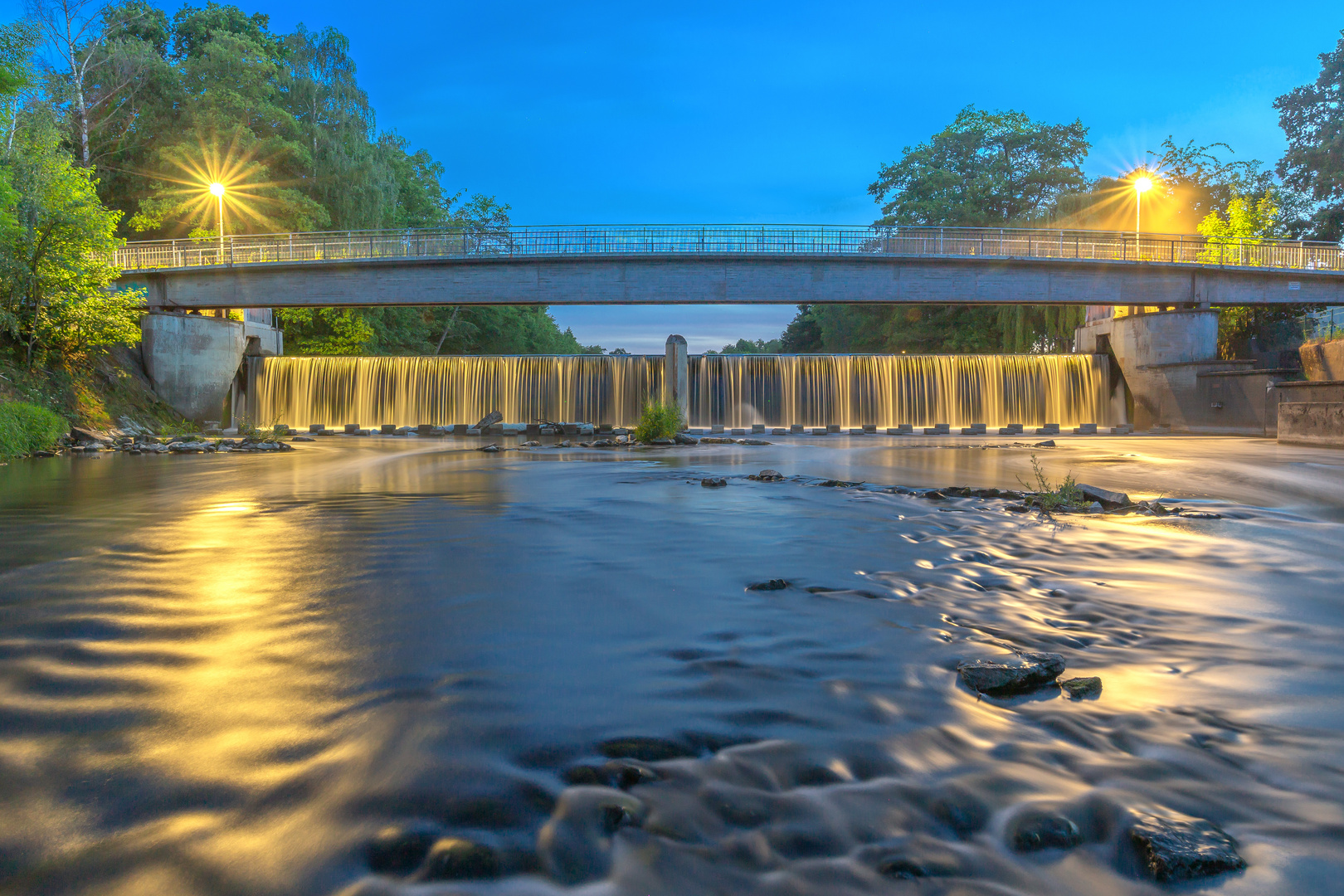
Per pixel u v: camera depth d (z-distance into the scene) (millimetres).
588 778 3312
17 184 28953
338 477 18297
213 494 14734
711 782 3287
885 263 41844
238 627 5715
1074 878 2686
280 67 57562
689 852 2793
